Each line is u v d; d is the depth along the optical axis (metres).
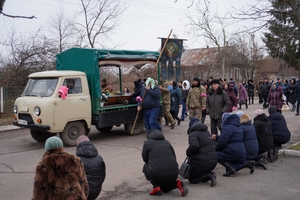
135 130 12.00
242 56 36.88
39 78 10.18
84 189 3.53
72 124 9.98
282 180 6.78
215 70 37.16
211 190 6.17
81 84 10.20
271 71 49.16
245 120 7.37
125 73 14.70
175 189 6.27
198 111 11.61
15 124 10.15
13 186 6.51
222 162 7.03
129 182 6.73
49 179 3.31
